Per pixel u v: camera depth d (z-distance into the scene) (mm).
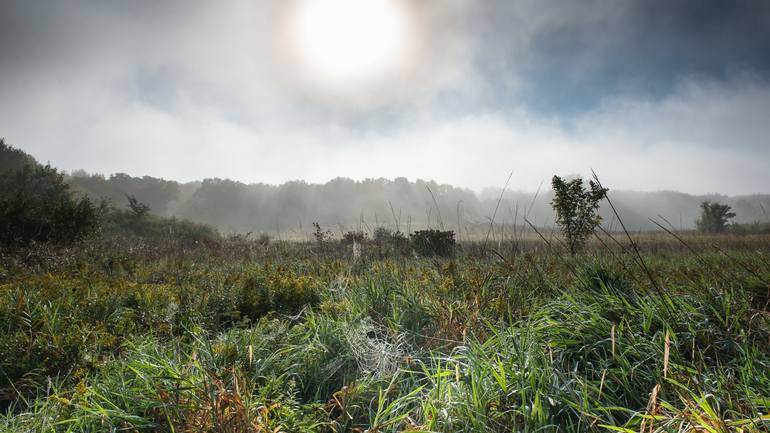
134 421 2268
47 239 11438
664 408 2168
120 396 2547
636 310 3170
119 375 2820
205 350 3002
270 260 9172
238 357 2926
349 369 3180
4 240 10852
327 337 3504
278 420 2365
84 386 2619
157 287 5750
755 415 1964
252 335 3330
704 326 2879
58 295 4910
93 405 2406
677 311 3057
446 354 3232
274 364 2979
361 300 4453
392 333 3680
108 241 13711
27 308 4172
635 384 2498
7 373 3143
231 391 2299
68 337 3486
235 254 10945
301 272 7359
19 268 7488
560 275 4809
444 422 2219
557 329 3088
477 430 2135
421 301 4254
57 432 2324
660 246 12898
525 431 2055
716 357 2613
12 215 11219
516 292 4336
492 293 4344
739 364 2572
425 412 2279
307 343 3439
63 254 9328
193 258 10406
